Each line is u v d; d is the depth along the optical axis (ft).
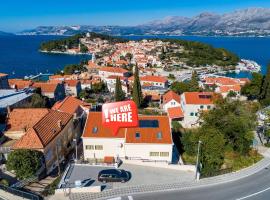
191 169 161.58
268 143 221.05
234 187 148.15
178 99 341.62
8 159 142.72
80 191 133.39
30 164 141.49
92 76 647.15
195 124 290.15
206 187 145.89
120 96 382.63
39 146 159.43
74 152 204.13
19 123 195.11
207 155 176.65
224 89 452.76
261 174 166.09
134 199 130.62
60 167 178.40
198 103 292.81
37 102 272.72
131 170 158.51
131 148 180.75
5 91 292.40
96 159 185.37
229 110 227.20
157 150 180.14
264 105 354.74
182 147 212.02
